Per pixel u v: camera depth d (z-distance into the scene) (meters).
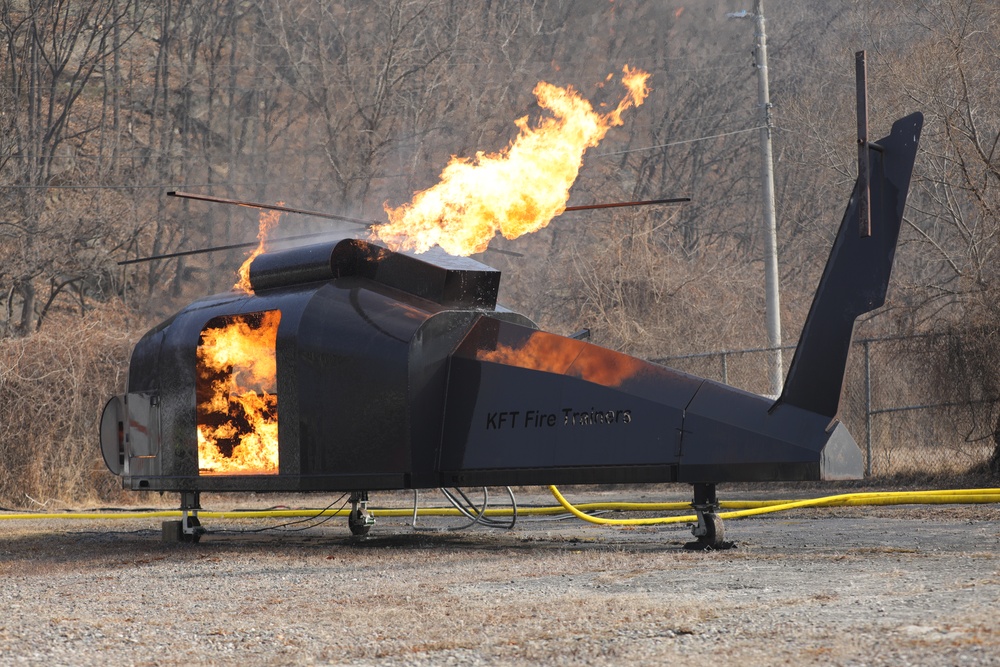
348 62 144.12
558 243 148.12
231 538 45.56
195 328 43.81
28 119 137.62
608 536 40.50
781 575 26.78
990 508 45.12
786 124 150.25
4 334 121.00
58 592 29.00
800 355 31.81
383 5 146.38
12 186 125.81
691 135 160.50
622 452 33.72
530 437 35.53
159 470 44.41
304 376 39.25
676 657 17.38
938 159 90.69
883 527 39.53
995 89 80.94
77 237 128.62
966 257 84.50
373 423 37.47
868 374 66.38
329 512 61.47
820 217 151.50
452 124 147.62
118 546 43.16
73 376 80.75
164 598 26.91
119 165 144.38
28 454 79.19
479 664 17.69
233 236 146.75
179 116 151.75
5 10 137.50
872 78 104.06
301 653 19.09
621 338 109.00
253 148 151.50
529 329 37.31
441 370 37.66
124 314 115.12
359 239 40.91
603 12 157.75
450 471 36.94
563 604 23.08
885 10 128.00
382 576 29.80
